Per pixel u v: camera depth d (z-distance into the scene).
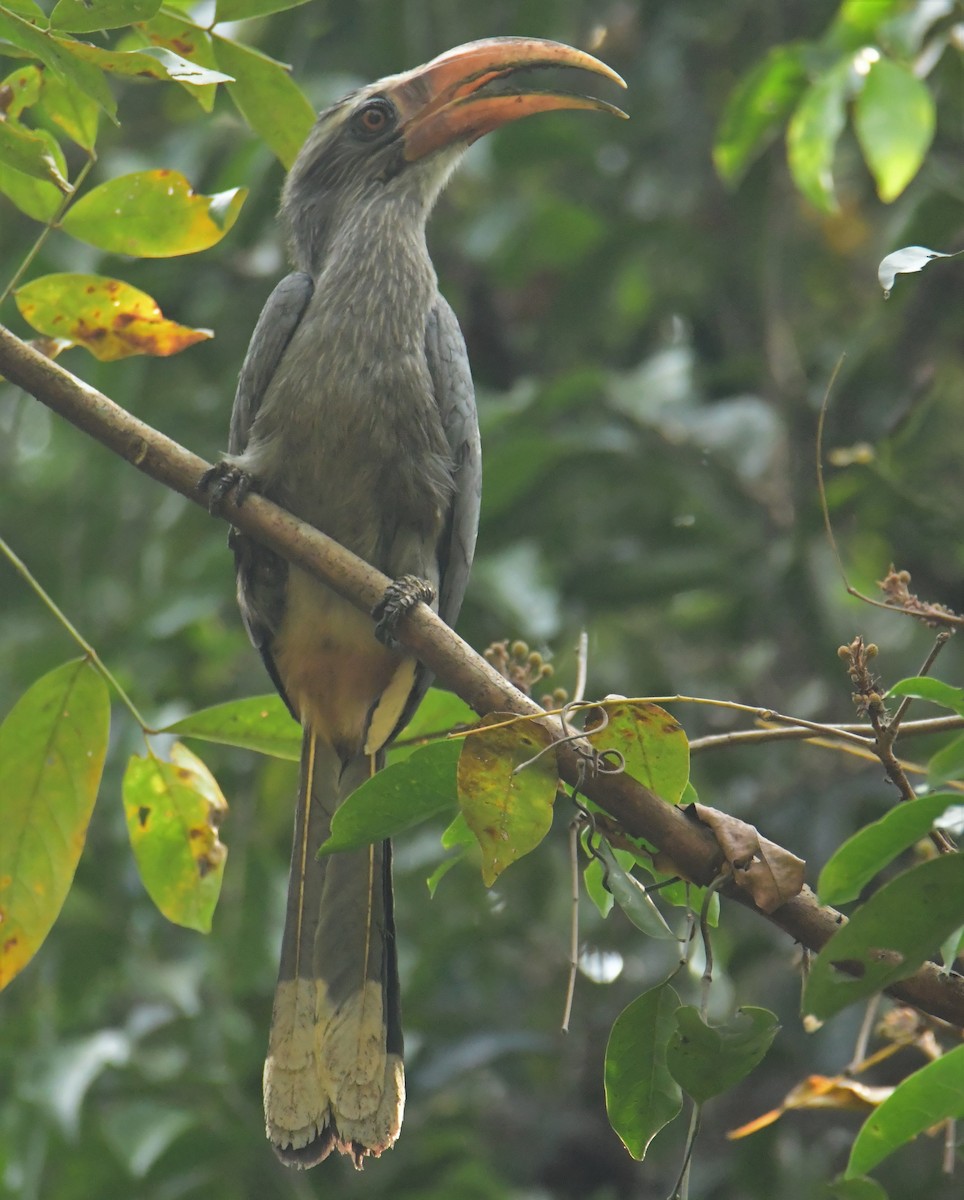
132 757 6.30
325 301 8.02
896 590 5.61
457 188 13.62
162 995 10.62
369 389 7.86
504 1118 12.15
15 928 6.05
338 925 6.92
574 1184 11.83
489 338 13.55
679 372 11.80
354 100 8.66
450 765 5.17
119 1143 9.50
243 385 8.19
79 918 10.55
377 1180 10.49
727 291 13.35
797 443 11.65
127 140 12.88
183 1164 10.00
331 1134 6.60
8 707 11.66
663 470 11.58
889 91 8.48
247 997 10.91
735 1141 11.18
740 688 12.54
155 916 10.85
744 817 11.16
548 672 6.56
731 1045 4.76
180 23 6.60
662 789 5.32
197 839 6.35
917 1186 10.01
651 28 12.97
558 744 5.07
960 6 9.23
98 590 12.48
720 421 11.48
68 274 6.40
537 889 11.63
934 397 11.79
